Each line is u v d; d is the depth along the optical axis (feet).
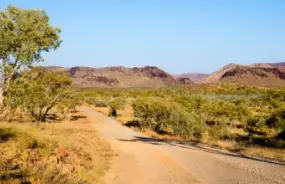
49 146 38.42
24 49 63.72
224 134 118.93
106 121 152.76
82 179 30.35
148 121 124.98
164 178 42.80
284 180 43.47
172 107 121.80
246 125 139.23
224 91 624.18
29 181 24.30
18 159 30.22
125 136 97.86
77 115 178.29
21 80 71.00
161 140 92.99
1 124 48.55
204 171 48.32
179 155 62.64
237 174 46.75
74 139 53.98
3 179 23.29
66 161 35.29
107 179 39.11
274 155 69.21
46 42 66.49
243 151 75.61
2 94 68.08
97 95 360.69
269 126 140.26
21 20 64.49
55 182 26.27
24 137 38.19
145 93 403.95
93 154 46.65
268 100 301.63
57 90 111.24
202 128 110.01
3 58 64.95
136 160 54.70
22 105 85.40
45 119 123.13
